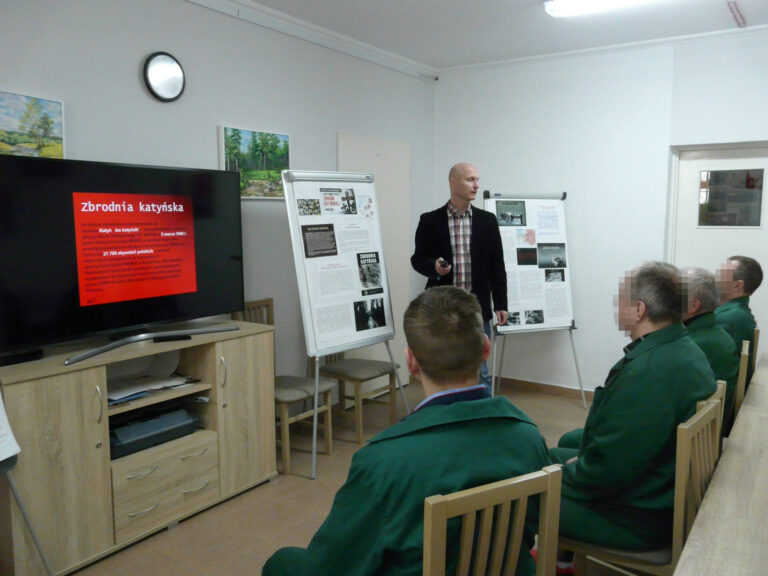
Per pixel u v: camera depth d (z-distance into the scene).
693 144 4.10
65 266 2.41
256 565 2.38
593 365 4.61
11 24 2.43
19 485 2.12
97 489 2.36
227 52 3.35
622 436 1.61
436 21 3.76
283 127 3.73
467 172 3.56
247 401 2.98
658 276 1.72
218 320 3.34
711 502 1.37
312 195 3.32
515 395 4.77
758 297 4.11
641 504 1.66
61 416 2.23
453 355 1.14
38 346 2.39
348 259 3.45
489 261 3.78
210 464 2.82
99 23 2.75
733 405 2.32
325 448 3.62
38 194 2.31
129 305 2.65
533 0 3.37
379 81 4.49
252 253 3.59
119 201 2.58
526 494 1.10
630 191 4.36
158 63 2.98
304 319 3.20
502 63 4.74
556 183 4.64
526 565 1.23
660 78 4.17
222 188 3.04
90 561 2.35
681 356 1.65
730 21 3.71
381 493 1.05
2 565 2.20
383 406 4.50
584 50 4.38
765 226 4.06
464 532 1.02
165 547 2.51
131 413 2.73
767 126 3.85
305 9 3.54
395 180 4.70
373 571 1.06
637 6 3.44
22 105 2.48
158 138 3.04
